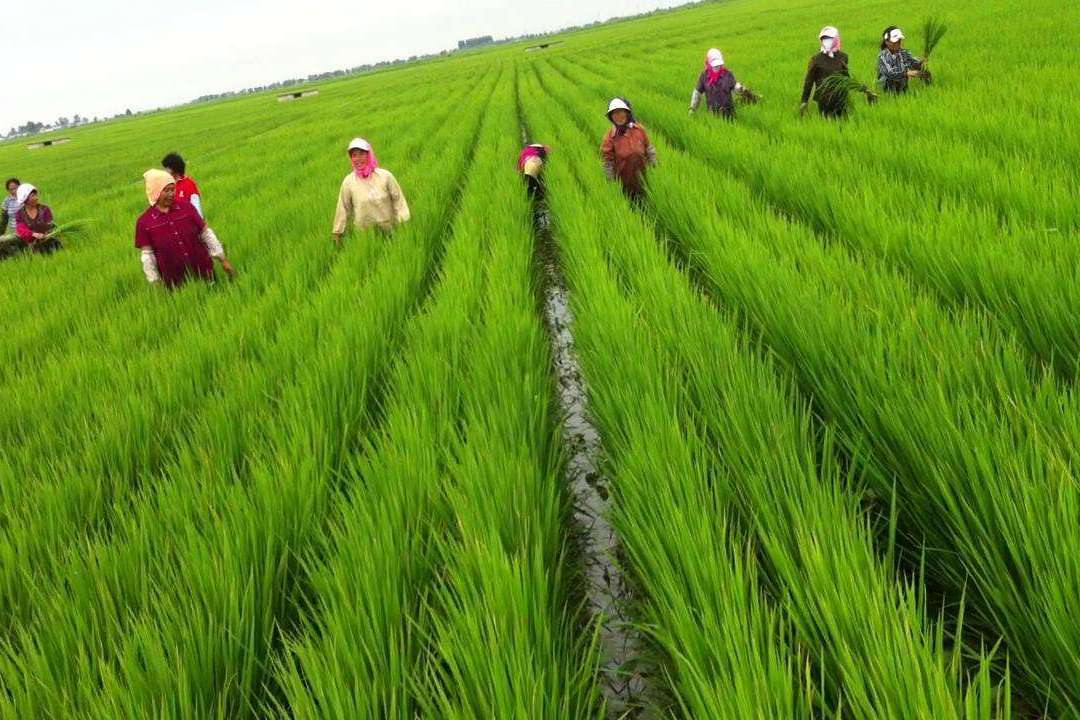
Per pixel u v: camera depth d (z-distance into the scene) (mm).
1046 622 1487
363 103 38188
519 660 1495
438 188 8820
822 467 2146
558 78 31094
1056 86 7570
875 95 8508
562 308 5160
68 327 5012
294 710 1474
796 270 3588
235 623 1798
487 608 1669
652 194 6438
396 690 1551
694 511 1883
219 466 2598
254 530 2104
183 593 1847
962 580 1861
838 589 1575
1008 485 1758
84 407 3369
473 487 2188
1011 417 1968
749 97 10844
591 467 3002
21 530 2291
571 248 5281
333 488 2559
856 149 6598
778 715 1253
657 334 3227
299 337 3869
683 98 14914
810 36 24031
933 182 5137
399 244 5734
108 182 21219
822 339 2701
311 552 2121
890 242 3887
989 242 3324
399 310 4387
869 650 1372
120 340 4348
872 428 2271
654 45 39125
